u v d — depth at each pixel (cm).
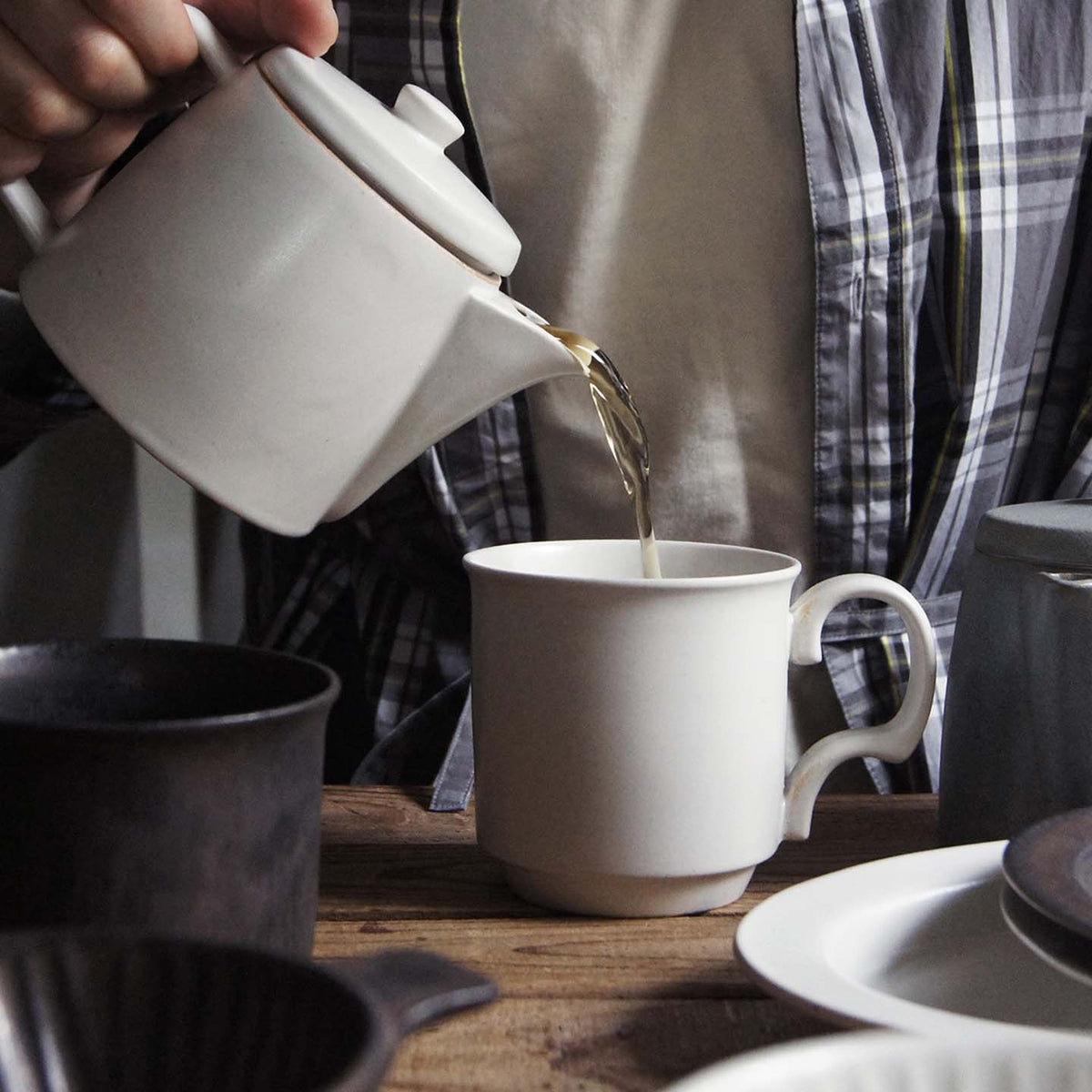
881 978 41
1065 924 34
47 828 33
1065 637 51
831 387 82
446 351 50
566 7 80
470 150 80
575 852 49
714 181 82
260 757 35
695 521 86
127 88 53
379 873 55
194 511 117
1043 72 84
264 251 46
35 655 41
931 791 82
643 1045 39
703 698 49
